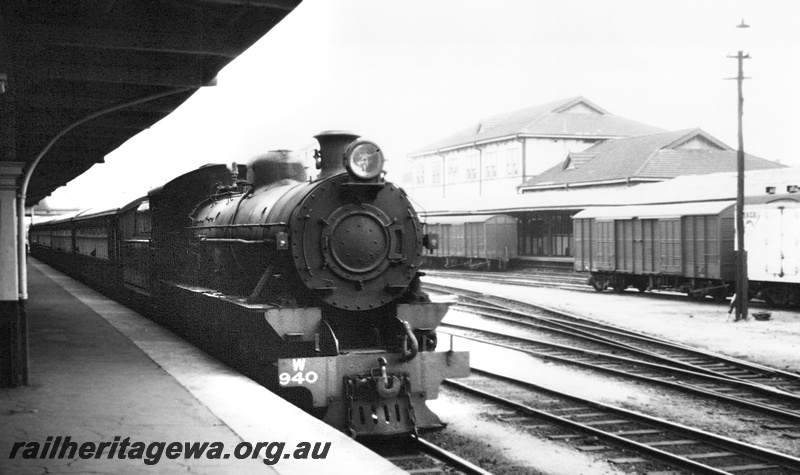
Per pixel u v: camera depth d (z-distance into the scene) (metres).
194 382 9.92
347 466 6.44
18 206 9.90
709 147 48.97
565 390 12.26
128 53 10.72
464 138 66.12
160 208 16.52
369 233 10.02
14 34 8.80
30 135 14.98
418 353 9.48
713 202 26.88
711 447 8.97
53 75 10.40
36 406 8.59
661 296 29.09
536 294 29.25
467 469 7.92
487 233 43.94
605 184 46.47
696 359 15.30
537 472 8.05
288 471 6.31
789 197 25.44
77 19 9.11
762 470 8.12
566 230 45.19
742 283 21.16
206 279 14.05
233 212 12.72
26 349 9.74
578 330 19.39
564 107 60.88
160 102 13.06
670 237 27.69
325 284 9.84
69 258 33.25
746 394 12.04
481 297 28.42
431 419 9.50
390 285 10.11
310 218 9.81
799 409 11.01
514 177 58.72
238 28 9.68
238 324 10.88
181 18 9.52
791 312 23.48
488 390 12.25
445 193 68.88
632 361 14.56
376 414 9.16
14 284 9.62
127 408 8.51
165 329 15.39
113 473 6.27
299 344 9.94
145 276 17.98
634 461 8.35
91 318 17.30
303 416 8.16
